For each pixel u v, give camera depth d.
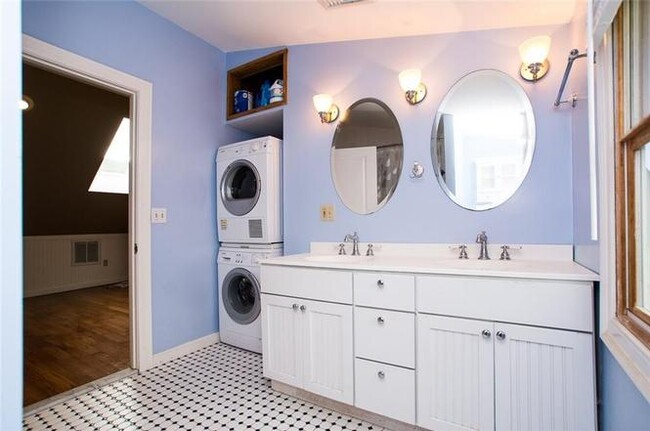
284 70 2.51
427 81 2.02
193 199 2.58
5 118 0.46
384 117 2.15
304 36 2.32
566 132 1.68
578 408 1.20
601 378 1.19
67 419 1.66
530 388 1.27
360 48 2.24
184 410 1.73
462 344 1.38
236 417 1.66
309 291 1.76
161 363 2.31
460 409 1.38
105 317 3.46
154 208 2.30
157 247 2.31
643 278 0.92
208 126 2.72
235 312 2.61
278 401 1.81
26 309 3.81
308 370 1.76
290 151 2.47
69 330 3.04
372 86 2.20
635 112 0.92
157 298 2.30
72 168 4.13
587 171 1.37
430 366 1.44
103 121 3.83
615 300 1.03
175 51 2.44
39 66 1.80
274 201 2.49
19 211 0.47
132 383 2.03
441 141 1.98
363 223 2.20
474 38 1.91
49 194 4.22
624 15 0.95
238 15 2.21
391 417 1.52
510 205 1.80
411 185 2.05
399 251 2.07
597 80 1.11
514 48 1.81
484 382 1.34
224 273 2.67
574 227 1.63
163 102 2.36
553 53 1.72
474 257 1.86
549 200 1.72
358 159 2.23
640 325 0.88
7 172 0.46
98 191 4.66
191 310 2.54
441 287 1.42
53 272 4.70
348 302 1.63
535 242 1.74
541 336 1.25
